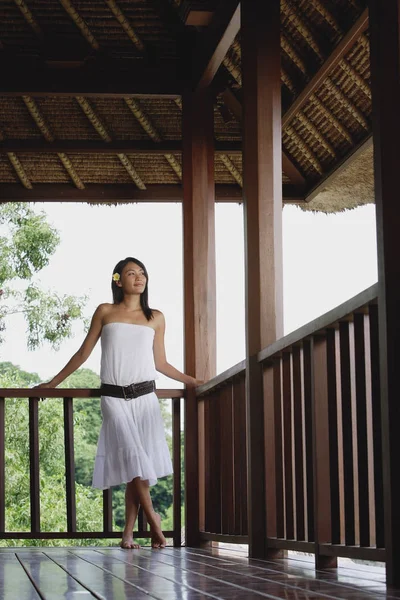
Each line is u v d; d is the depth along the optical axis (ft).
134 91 19.10
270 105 14.35
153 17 19.17
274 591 8.17
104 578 9.66
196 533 17.44
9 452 39.99
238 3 14.83
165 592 8.09
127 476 15.35
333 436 10.53
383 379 8.83
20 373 63.82
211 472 16.87
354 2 17.12
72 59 18.97
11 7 18.97
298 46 19.26
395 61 9.29
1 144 21.24
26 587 8.65
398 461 8.61
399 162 9.11
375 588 8.48
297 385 12.01
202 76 18.13
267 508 13.19
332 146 21.77
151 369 16.07
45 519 40.52
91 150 21.40
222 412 16.10
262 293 13.92
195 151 18.90
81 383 63.93
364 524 9.50
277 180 14.25
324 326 10.62
